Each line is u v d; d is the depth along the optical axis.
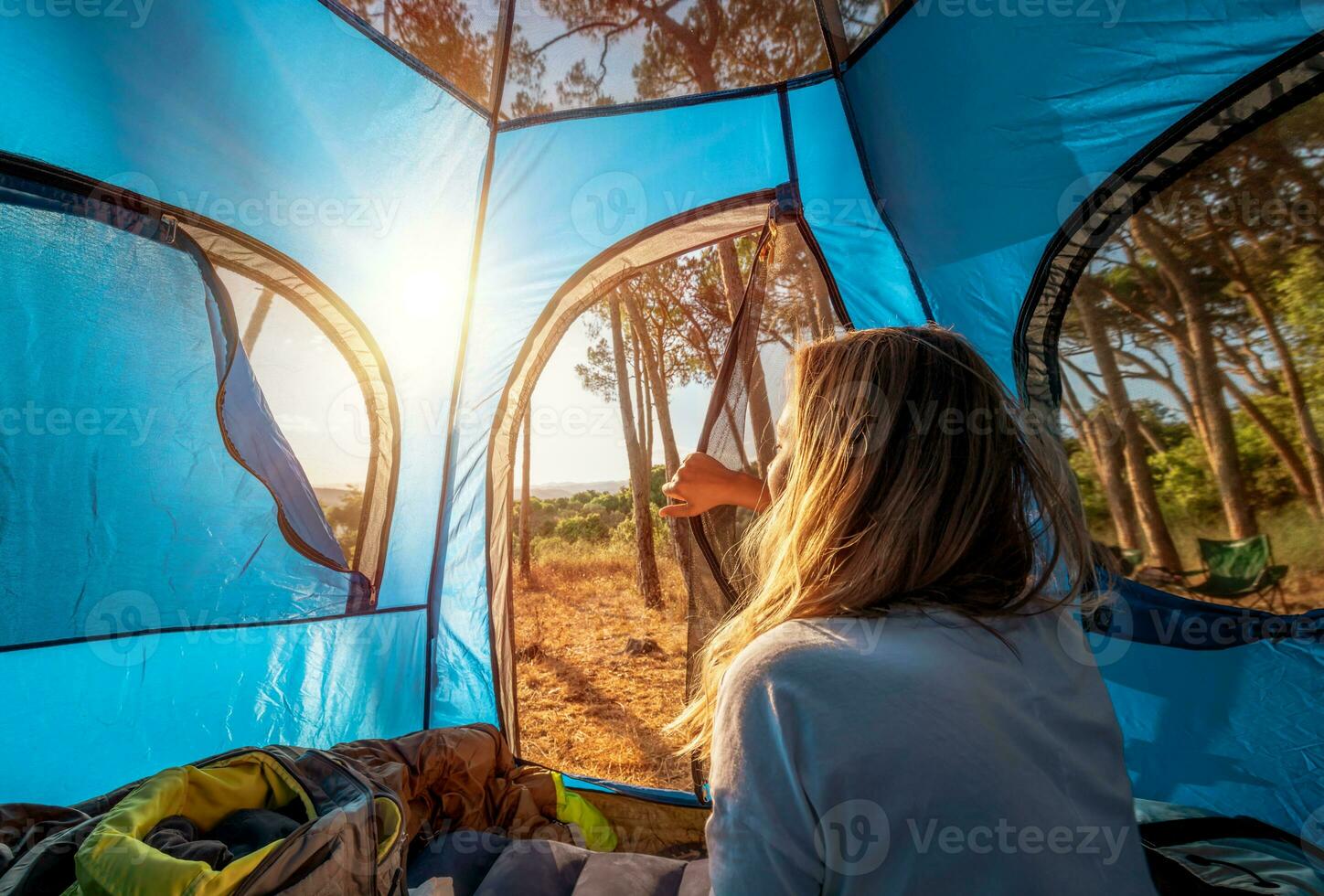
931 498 0.71
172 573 2.09
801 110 2.57
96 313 1.91
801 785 0.56
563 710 4.58
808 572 0.74
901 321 2.58
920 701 0.57
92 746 1.91
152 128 1.95
